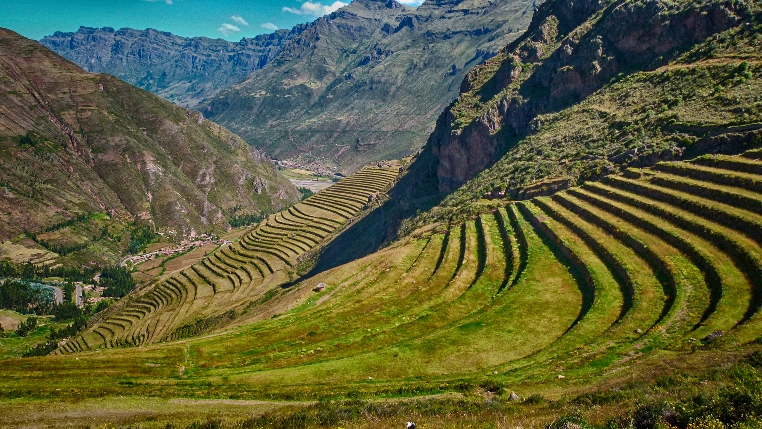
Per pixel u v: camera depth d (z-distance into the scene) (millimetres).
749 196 49875
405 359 44719
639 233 56188
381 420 28641
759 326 33250
